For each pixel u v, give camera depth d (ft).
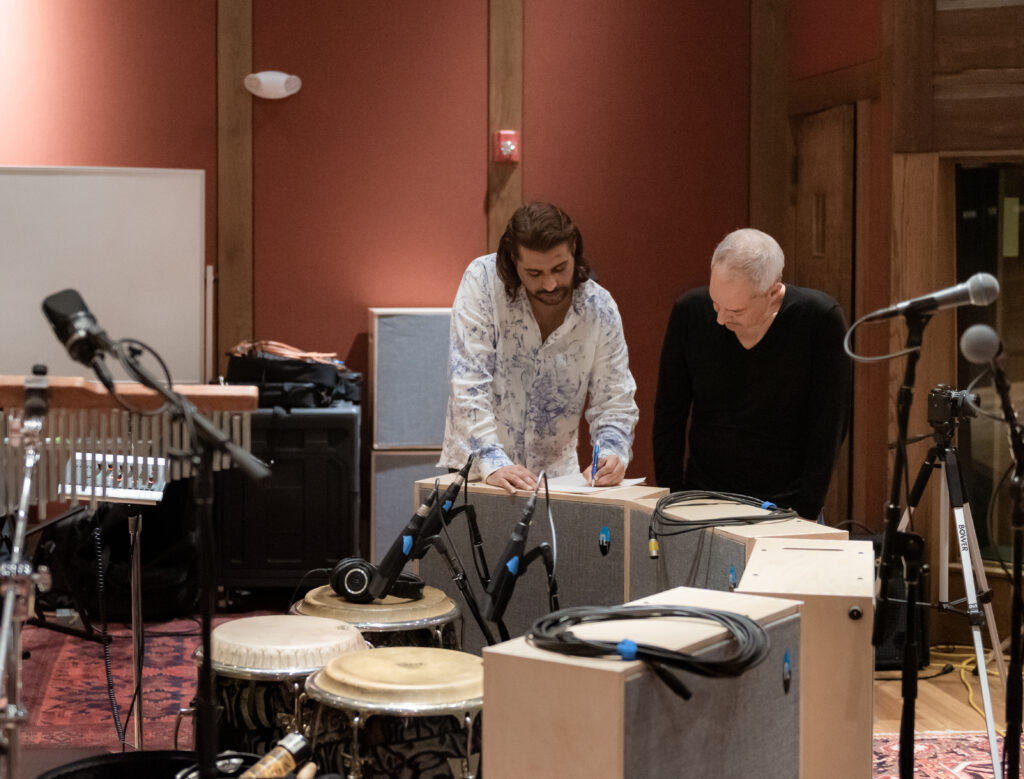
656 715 5.36
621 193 17.58
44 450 6.32
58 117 16.60
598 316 10.21
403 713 6.32
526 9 17.28
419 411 16.70
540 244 9.26
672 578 8.45
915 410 14.66
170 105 16.81
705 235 17.71
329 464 15.72
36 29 16.48
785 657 6.29
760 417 9.89
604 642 5.42
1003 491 14.80
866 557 7.31
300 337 17.30
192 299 15.89
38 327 15.61
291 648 7.18
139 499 7.16
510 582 7.75
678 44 17.48
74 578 14.52
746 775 6.00
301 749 6.01
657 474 10.48
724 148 17.63
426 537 8.28
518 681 5.47
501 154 17.16
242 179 17.02
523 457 10.41
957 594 14.78
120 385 6.23
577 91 17.43
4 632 5.37
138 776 6.52
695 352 10.11
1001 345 6.31
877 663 13.55
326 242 17.24
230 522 15.57
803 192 17.02
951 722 11.76
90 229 15.66
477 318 10.02
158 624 15.17
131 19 16.65
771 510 8.41
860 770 6.73
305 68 17.02
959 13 14.40
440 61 17.22
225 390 6.29
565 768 5.34
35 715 11.59
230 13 16.79
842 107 15.80
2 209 15.51
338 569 8.37
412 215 17.34
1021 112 14.42
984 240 14.96
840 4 15.79
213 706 5.74
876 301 15.11
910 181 14.58
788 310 9.63
